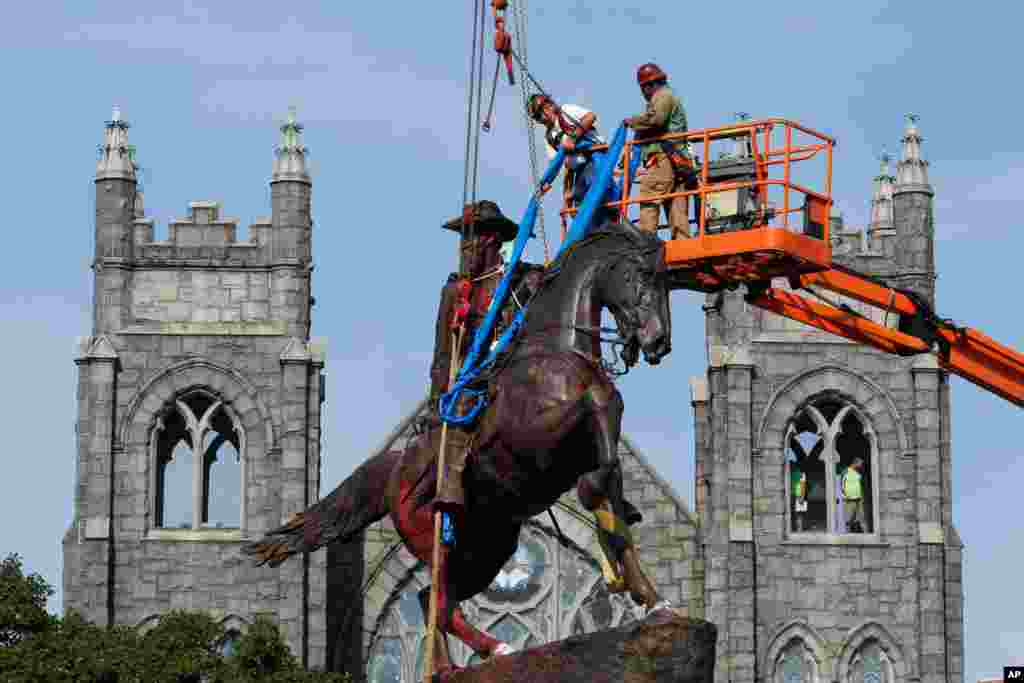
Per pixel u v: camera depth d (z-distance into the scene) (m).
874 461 89.56
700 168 36.12
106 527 88.19
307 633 87.69
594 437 27.89
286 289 90.62
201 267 90.81
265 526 88.94
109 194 91.06
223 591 88.31
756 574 88.50
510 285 29.89
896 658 88.31
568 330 28.47
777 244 34.72
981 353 47.69
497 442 28.34
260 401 89.81
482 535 29.58
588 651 26.70
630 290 28.38
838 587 88.62
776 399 89.44
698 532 89.62
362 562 89.88
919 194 92.31
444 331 30.48
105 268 90.56
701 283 37.41
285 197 91.44
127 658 70.81
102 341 89.56
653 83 33.53
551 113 32.28
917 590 88.56
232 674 74.06
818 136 36.38
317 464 89.88
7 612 69.75
